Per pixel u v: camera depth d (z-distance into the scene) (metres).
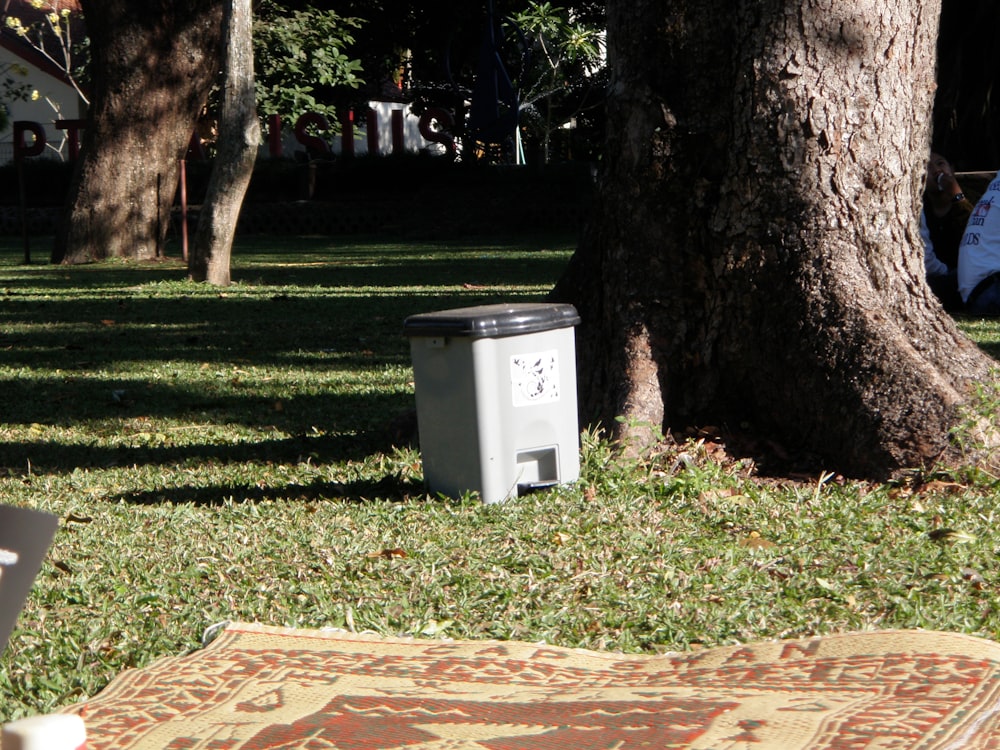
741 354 6.36
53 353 11.16
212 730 2.93
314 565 4.70
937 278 12.80
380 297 15.39
